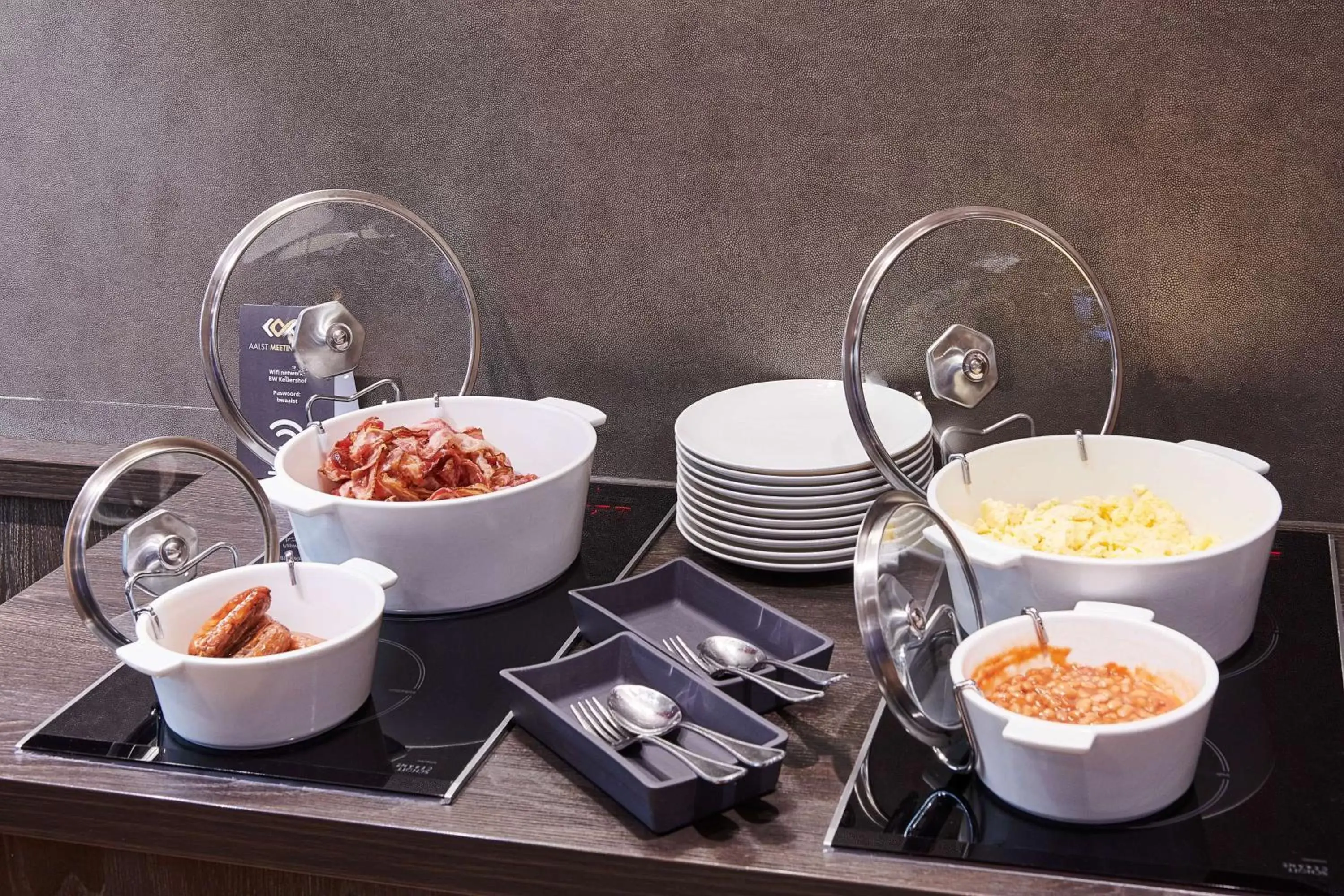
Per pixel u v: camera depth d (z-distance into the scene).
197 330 1.53
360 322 1.30
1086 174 1.22
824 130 1.27
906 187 1.27
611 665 0.94
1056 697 0.79
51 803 0.86
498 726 0.91
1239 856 0.73
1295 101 1.15
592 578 1.16
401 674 0.99
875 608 0.79
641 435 1.44
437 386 1.33
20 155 1.51
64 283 1.56
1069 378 1.11
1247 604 0.94
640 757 0.84
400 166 1.41
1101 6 1.17
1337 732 0.86
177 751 0.88
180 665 0.84
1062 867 0.73
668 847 0.76
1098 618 0.82
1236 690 0.92
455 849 0.79
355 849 0.81
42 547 1.61
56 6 1.44
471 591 1.08
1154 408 1.27
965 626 0.93
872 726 0.90
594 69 1.32
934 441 1.13
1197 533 1.05
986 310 1.10
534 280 1.41
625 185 1.35
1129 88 1.18
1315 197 1.17
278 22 1.39
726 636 1.02
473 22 1.34
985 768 0.78
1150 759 0.73
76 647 1.05
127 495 0.96
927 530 0.86
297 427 1.32
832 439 1.23
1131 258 1.23
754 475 1.11
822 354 1.35
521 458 1.26
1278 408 1.24
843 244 1.31
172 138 1.46
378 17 1.36
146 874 0.94
